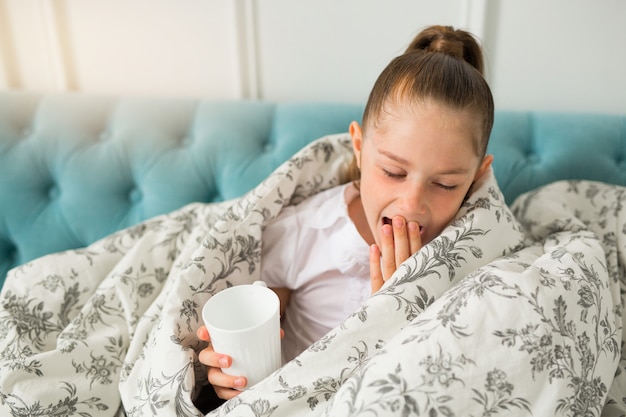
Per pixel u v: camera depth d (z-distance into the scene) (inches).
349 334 19.2
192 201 37.6
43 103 38.9
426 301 20.1
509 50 38.7
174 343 20.6
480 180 25.6
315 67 41.7
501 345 16.7
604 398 19.3
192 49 42.7
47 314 27.0
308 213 28.2
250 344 18.2
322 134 36.5
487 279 19.0
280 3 39.9
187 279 23.0
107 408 22.9
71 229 38.0
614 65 37.8
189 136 38.5
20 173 37.3
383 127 22.8
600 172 35.0
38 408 21.4
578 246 23.4
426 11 38.6
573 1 36.4
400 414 15.1
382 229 23.5
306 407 18.2
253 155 37.0
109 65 44.2
